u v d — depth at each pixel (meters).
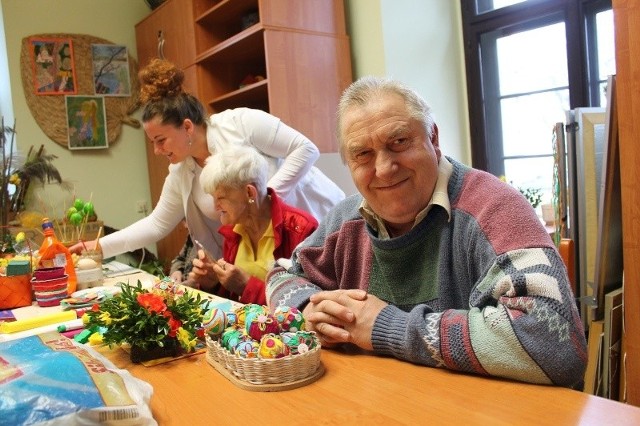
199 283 1.95
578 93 2.91
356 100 1.02
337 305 1.01
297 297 1.15
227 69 3.79
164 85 2.11
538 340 0.80
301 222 1.82
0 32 3.92
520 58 3.20
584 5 2.84
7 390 0.66
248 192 1.80
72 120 4.21
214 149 2.16
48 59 4.11
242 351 0.89
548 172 3.16
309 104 3.13
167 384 0.91
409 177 1.02
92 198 4.30
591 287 1.85
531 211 0.96
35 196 3.92
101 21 4.35
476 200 1.02
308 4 3.14
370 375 0.88
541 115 3.16
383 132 0.99
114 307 1.05
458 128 3.43
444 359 0.86
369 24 3.21
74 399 0.66
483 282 0.93
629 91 1.47
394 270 1.10
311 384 0.86
